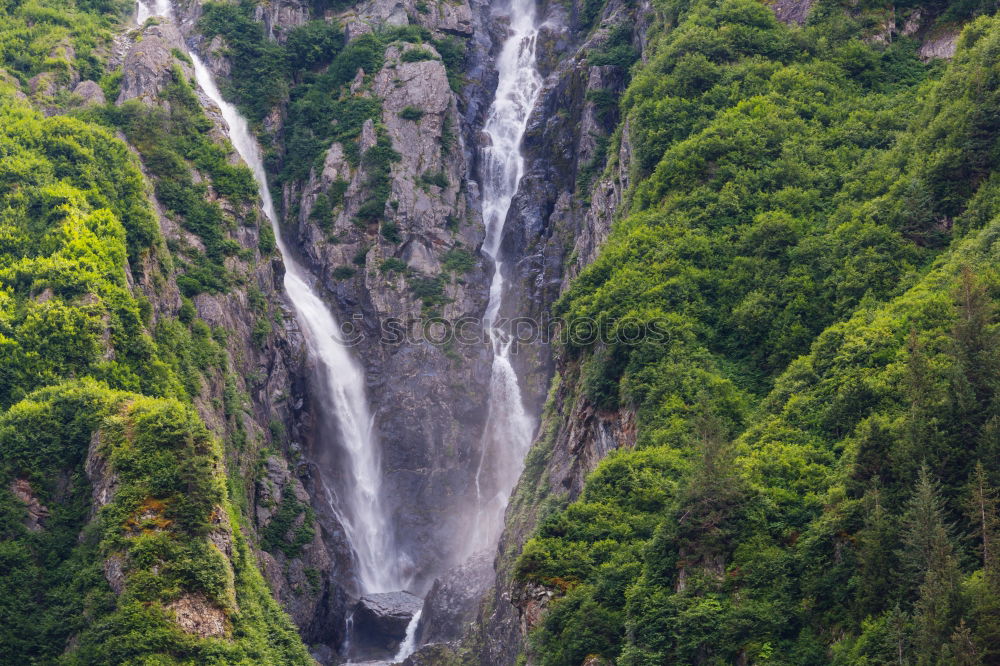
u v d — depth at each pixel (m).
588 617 68.69
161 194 117.44
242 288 117.25
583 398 90.25
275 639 85.94
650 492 74.94
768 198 93.31
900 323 74.56
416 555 120.94
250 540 101.69
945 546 55.47
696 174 97.50
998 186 82.25
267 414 115.00
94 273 97.62
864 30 109.81
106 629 77.81
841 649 58.62
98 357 93.69
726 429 75.00
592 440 87.56
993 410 61.75
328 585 109.62
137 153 118.94
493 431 126.75
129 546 80.69
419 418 124.75
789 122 99.31
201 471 85.00
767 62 106.88
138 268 105.50
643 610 66.31
